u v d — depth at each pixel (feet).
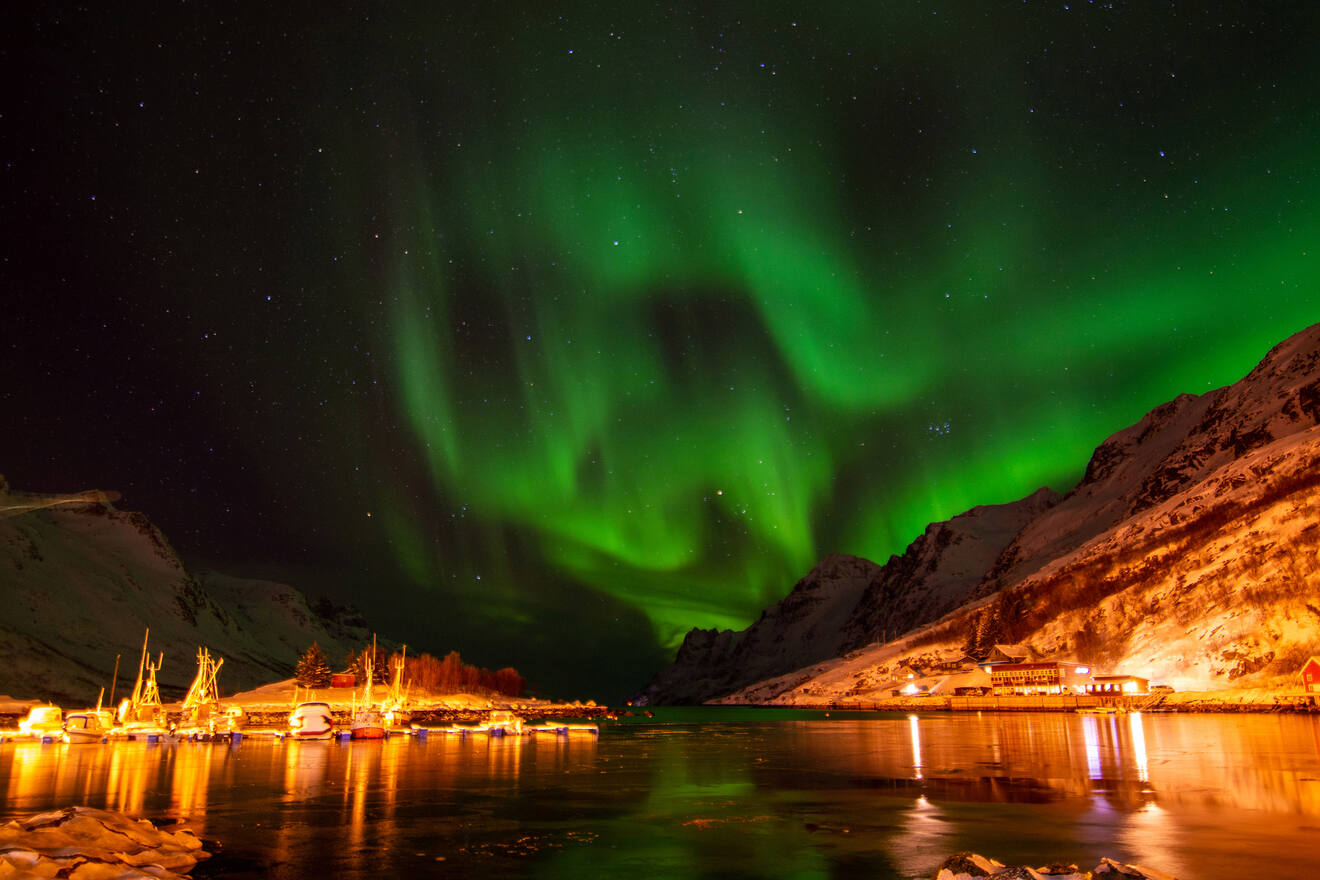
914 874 67.67
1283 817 89.61
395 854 75.51
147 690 324.80
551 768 156.35
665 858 73.82
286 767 157.58
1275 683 390.63
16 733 235.20
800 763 164.66
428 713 431.43
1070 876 58.08
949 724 333.21
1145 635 519.19
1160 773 131.44
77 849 64.03
